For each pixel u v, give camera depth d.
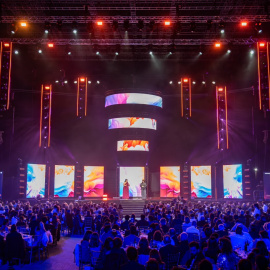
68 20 25.28
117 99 40.16
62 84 39.94
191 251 9.20
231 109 39.38
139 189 40.75
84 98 41.12
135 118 39.94
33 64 39.12
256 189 35.28
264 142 35.56
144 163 40.84
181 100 41.56
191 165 40.34
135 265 6.82
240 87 39.31
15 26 25.52
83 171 40.28
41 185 37.47
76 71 41.44
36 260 15.12
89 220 20.59
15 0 26.41
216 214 19.59
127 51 37.84
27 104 38.62
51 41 28.75
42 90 39.00
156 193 42.31
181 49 37.41
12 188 35.59
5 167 36.03
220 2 26.66
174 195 40.16
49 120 38.78
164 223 15.02
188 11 28.31
